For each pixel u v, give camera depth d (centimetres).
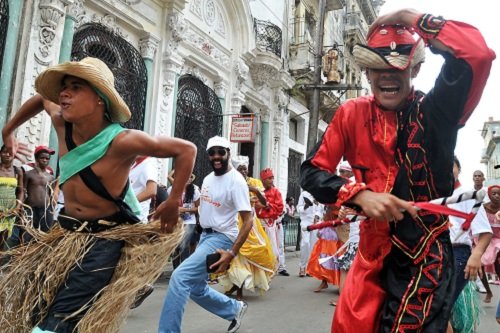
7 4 659
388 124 199
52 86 222
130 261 219
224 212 389
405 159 192
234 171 397
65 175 223
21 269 221
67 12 750
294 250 1430
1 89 648
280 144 1501
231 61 1230
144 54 930
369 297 196
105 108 221
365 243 203
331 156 206
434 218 190
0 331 217
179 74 1016
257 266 596
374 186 200
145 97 927
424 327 177
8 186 542
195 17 1075
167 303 349
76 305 207
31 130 675
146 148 217
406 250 189
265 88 1417
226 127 1212
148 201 461
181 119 1052
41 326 204
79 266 211
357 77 2588
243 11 1228
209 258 366
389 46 188
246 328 463
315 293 683
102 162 218
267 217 764
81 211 224
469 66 165
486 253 651
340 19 2291
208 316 504
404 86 192
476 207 170
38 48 694
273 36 1412
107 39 852
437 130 185
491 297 699
